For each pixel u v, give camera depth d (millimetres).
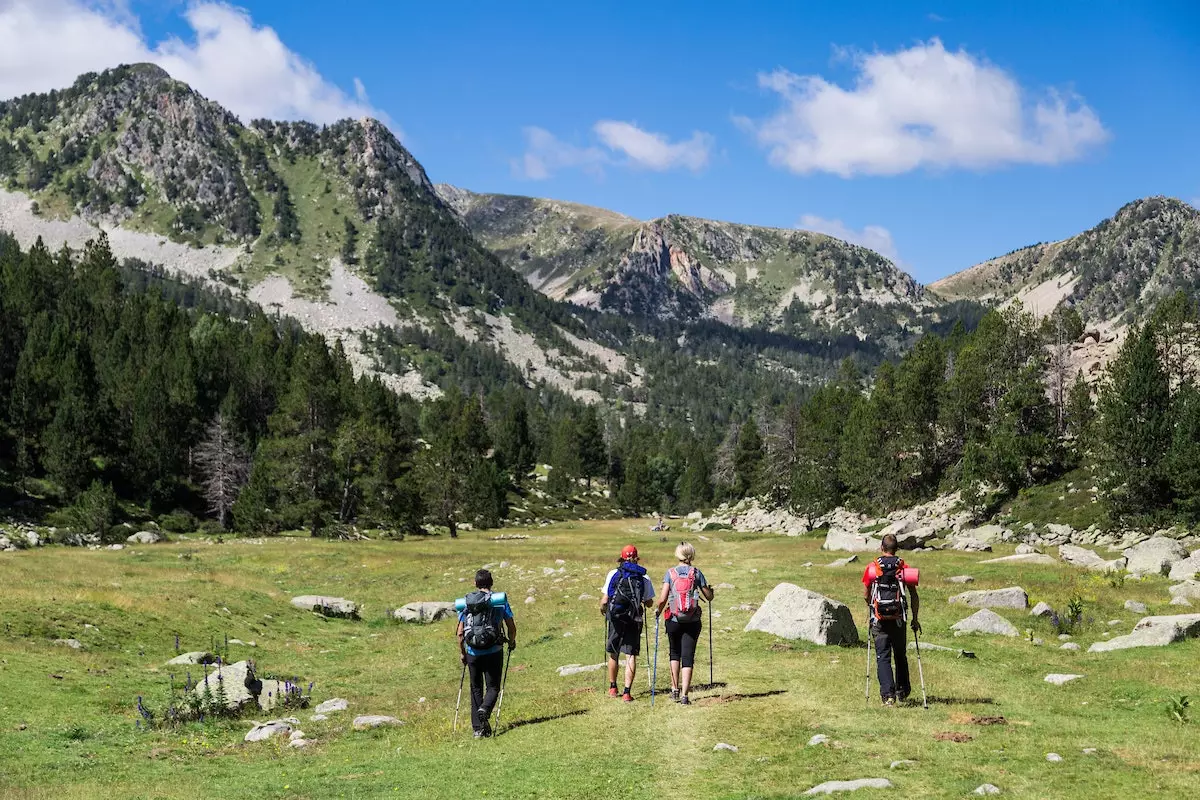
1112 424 61688
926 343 112625
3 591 27984
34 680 19031
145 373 108188
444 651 26797
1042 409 82875
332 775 12305
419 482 95375
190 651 25266
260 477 87875
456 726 14633
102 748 14844
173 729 16516
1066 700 13742
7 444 95312
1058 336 92062
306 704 19172
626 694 14570
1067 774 9617
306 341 122750
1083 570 35469
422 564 52562
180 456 101812
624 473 188750
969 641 20375
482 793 10469
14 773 12961
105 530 76438
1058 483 73812
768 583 32844
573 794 10086
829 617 20062
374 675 23641
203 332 161000
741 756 11062
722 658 18156
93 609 27125
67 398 92125
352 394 119062
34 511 83750
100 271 164250
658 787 10086
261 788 11805
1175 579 32531
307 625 32688
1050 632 22219
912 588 13320
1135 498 60094
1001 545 59969
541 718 14227
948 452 90375
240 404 112812
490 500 115812
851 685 14812
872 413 93875
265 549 63688
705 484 166375
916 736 11461
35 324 111750
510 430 170750
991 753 10570
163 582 37156
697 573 14430
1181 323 71188
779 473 122312
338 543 71938
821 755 10781
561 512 149500
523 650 24453
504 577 44969
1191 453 56781
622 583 14680
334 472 93562
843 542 56000
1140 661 17031
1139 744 10781
